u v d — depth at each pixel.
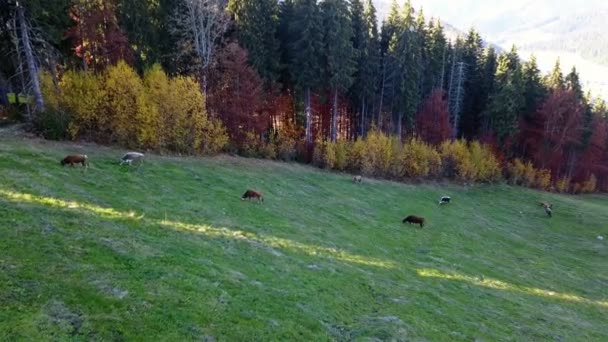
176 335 9.84
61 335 8.82
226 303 12.05
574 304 22.08
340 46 45.09
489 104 60.62
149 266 12.87
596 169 70.62
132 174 23.62
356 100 53.84
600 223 42.47
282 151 42.94
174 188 23.50
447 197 41.19
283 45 47.81
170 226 17.56
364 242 23.89
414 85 52.06
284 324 11.91
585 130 64.12
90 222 15.30
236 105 38.66
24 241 12.23
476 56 67.44
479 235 33.19
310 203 29.42
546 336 16.70
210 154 35.22
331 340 11.94
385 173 47.41
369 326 13.43
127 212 17.67
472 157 54.34
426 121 56.69
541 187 59.53
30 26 27.12
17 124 27.23
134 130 30.31
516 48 62.41
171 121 32.12
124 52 34.34
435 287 19.62
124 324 9.73
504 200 48.53
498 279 23.28
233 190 26.78
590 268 29.89
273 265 16.59
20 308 9.29
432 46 59.62
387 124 56.31
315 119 50.78
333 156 44.03
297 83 44.69
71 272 11.23
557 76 63.97
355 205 32.50
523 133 63.03
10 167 19.02
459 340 14.25
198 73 37.31
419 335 13.66
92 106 28.56
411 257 23.70
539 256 30.80
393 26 57.53
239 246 17.61
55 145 25.19
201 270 13.74
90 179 20.69
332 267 18.27
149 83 32.22
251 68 40.22
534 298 21.58
